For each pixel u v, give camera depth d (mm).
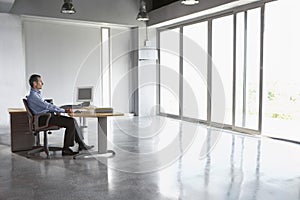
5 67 6508
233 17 6285
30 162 4086
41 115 4297
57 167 3854
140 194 2957
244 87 6141
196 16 7055
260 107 5719
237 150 4691
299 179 3361
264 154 4434
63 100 7551
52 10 7020
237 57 6273
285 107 5723
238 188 3109
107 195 2932
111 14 7793
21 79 6684
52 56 7398
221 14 6625
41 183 3268
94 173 3604
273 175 3498
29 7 6742
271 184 3213
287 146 4906
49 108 4309
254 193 2975
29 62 7133
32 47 7148
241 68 6211
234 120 6398
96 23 7773
